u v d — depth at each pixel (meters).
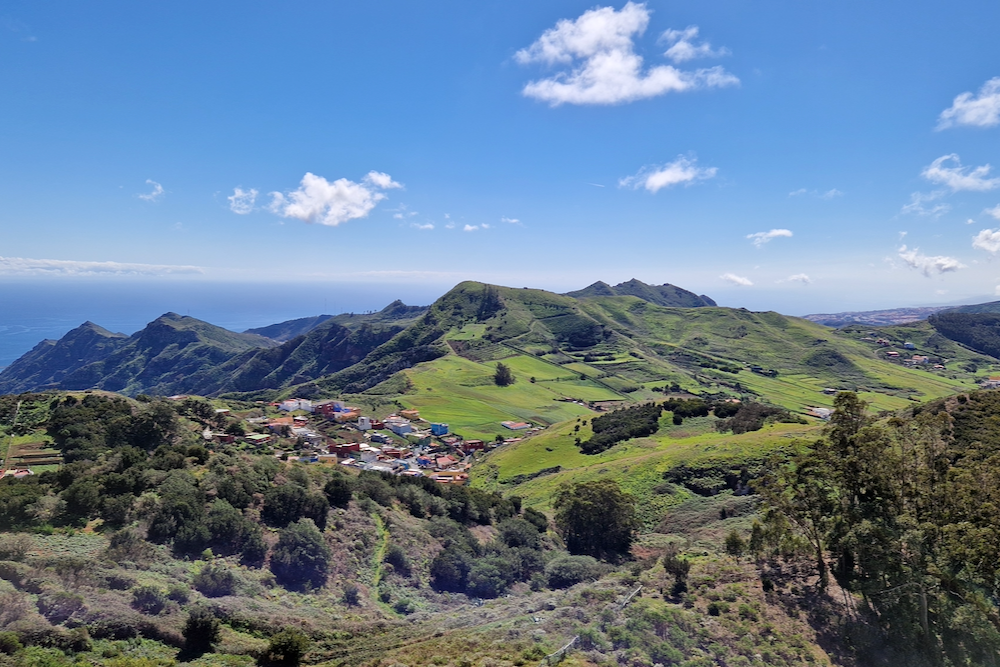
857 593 28.95
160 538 35.72
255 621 28.28
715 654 24.58
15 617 22.17
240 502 43.22
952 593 25.44
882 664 23.69
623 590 33.84
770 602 29.22
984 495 27.89
